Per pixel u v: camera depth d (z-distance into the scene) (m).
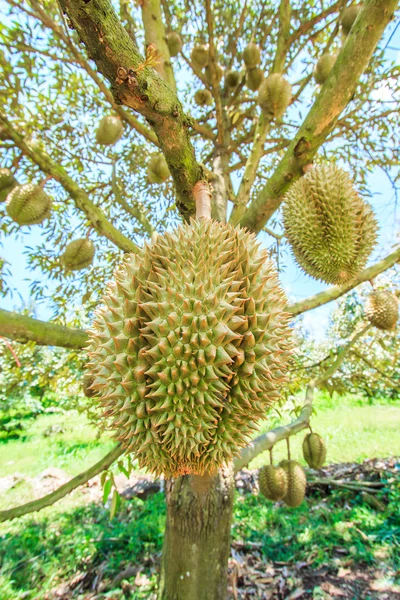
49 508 6.16
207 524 2.56
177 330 1.32
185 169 1.70
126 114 2.86
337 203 2.26
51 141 4.01
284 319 1.52
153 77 1.28
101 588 4.03
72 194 2.79
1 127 2.55
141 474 7.26
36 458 9.12
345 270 2.37
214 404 1.32
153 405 1.33
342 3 3.32
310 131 2.02
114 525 5.31
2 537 5.25
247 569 4.16
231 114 4.38
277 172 2.21
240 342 1.39
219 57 4.61
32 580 4.24
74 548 4.75
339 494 5.84
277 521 5.16
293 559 4.33
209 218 1.60
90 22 1.06
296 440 8.81
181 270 1.38
